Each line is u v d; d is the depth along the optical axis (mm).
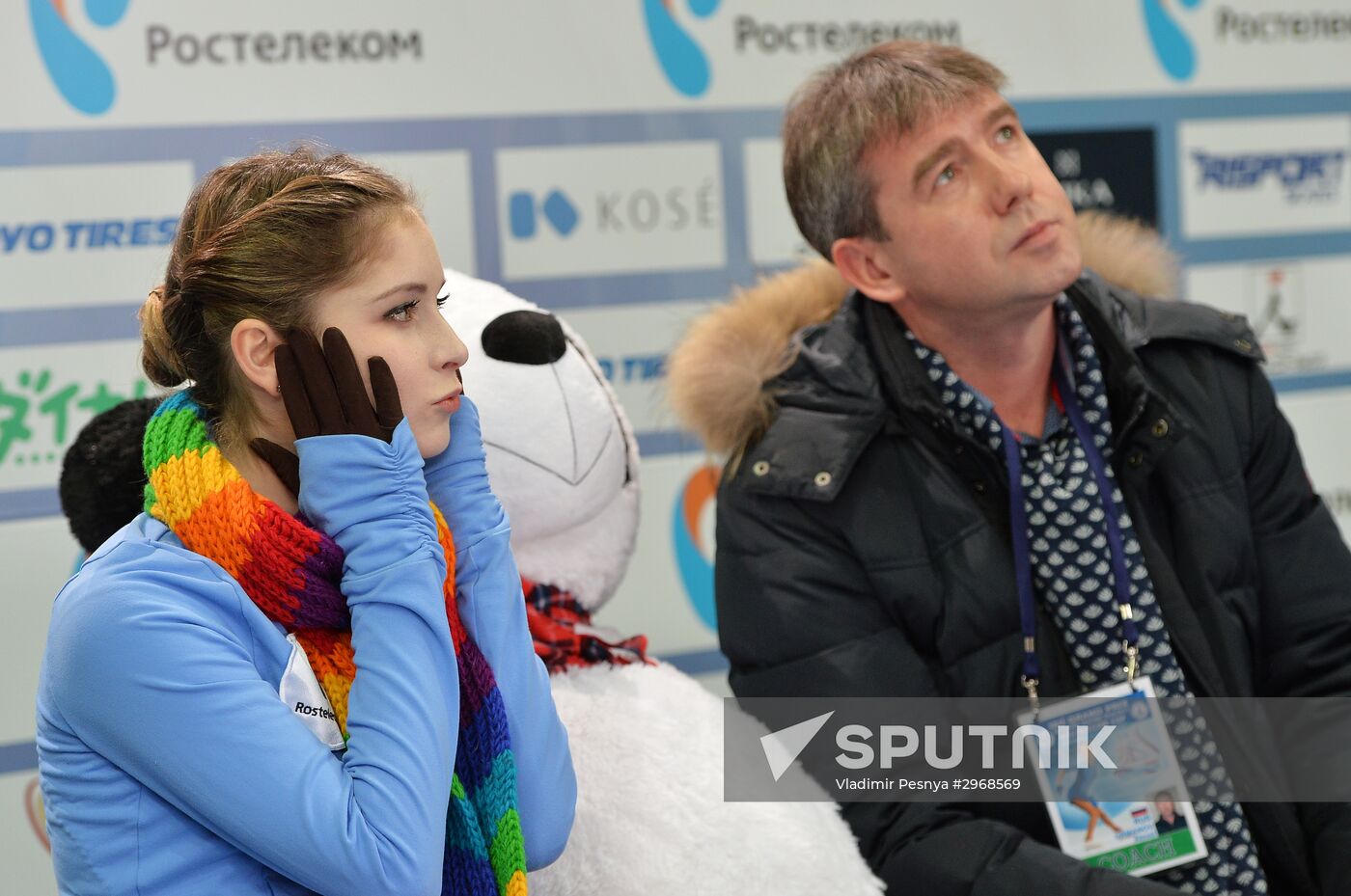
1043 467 5598
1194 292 8398
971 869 4930
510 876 3750
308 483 3605
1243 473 5746
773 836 4590
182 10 6895
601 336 7559
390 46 7172
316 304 3635
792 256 7836
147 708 3320
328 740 3590
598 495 5141
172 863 3422
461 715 3805
